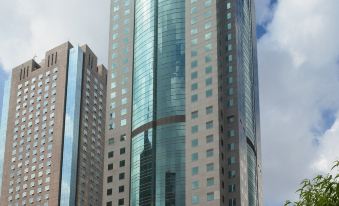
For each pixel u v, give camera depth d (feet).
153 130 589.73
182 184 556.51
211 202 522.88
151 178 570.05
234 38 627.46
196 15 616.39
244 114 613.93
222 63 613.93
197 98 574.56
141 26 653.71
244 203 556.10
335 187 92.48
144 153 585.63
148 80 617.21
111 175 597.93
